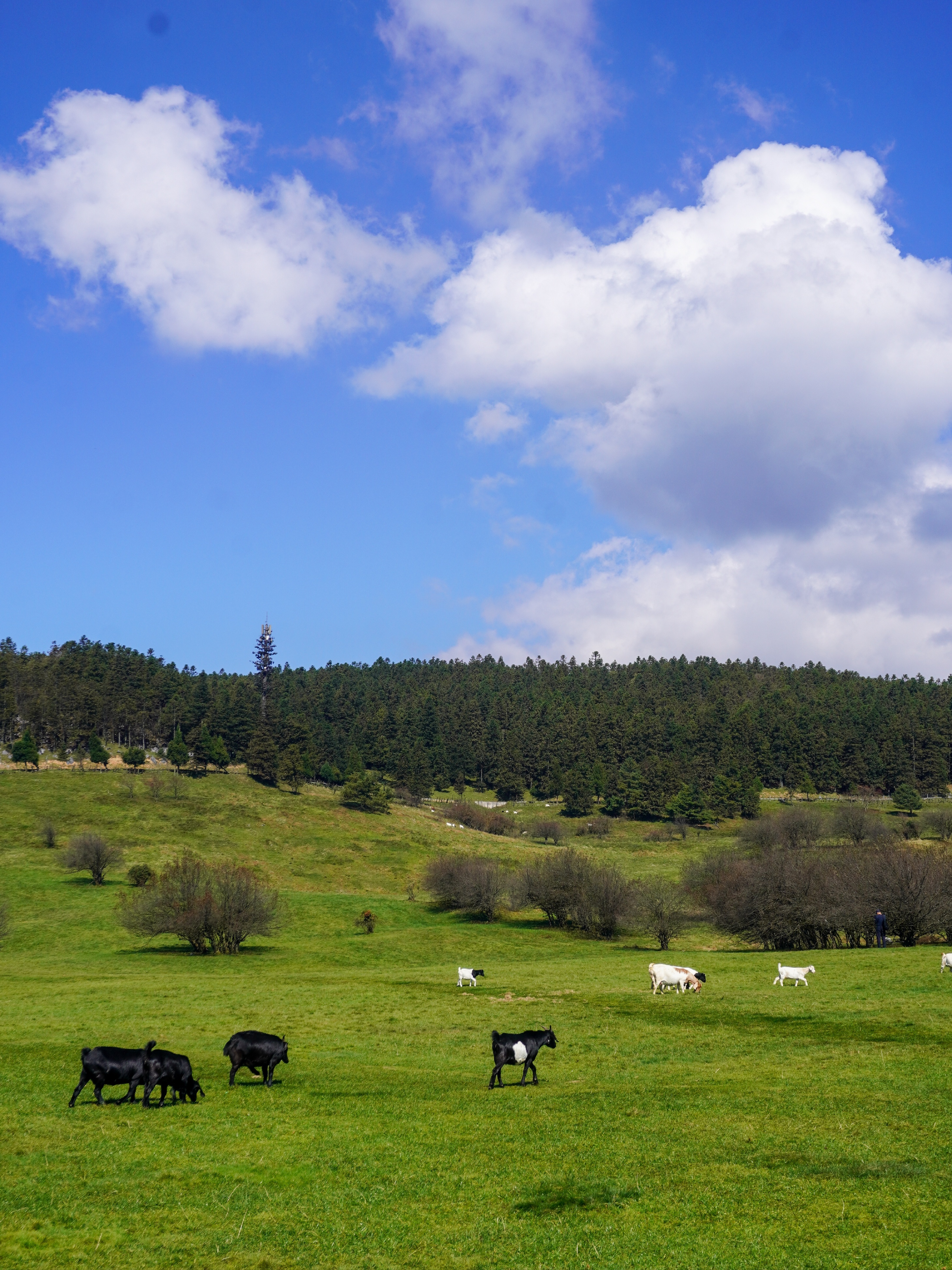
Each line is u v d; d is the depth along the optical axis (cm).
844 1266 1084
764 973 4653
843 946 6544
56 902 9075
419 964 6881
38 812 13038
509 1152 1641
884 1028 2955
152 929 7144
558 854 9712
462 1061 2727
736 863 8850
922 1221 1211
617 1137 1722
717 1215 1281
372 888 11806
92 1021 3522
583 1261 1138
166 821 13462
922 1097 1950
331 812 15425
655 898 7769
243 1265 1158
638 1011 3619
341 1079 2439
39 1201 1388
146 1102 2030
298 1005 3988
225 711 18488
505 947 7969
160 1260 1173
